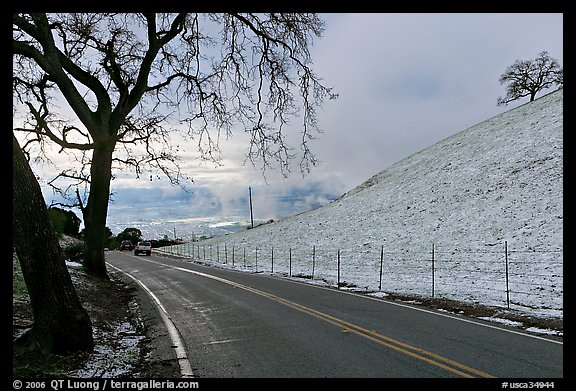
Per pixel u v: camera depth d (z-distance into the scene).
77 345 6.80
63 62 14.70
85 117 14.90
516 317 9.70
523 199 27.94
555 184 28.17
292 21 11.05
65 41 15.88
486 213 28.17
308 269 24.55
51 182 18.31
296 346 7.48
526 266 17.64
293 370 6.18
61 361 6.25
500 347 7.14
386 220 35.41
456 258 21.77
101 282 15.96
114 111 16.12
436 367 6.11
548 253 18.83
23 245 6.55
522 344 7.33
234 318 10.34
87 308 10.23
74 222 48.50
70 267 16.30
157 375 6.16
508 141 43.44
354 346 7.34
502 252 20.88
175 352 7.46
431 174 44.84
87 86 15.55
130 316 11.51
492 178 34.94
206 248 48.53
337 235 35.78
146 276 22.44
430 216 32.28
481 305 11.49
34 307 6.66
